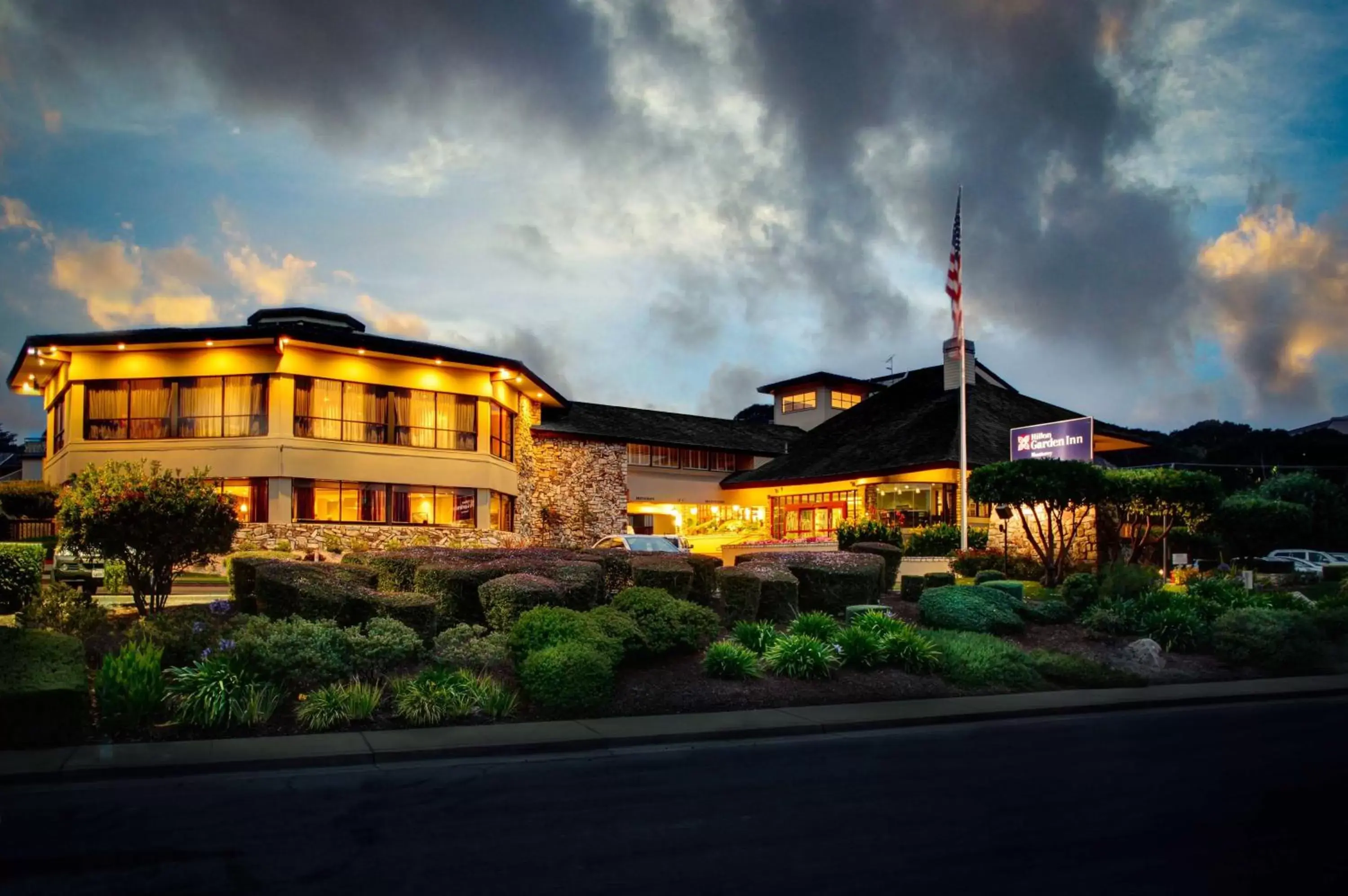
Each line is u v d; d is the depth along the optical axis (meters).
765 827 7.61
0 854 6.70
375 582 16.30
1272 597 22.31
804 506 45.31
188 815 7.73
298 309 37.88
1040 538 29.20
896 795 8.68
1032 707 13.53
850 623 17.84
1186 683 16.59
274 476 32.44
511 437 41.44
